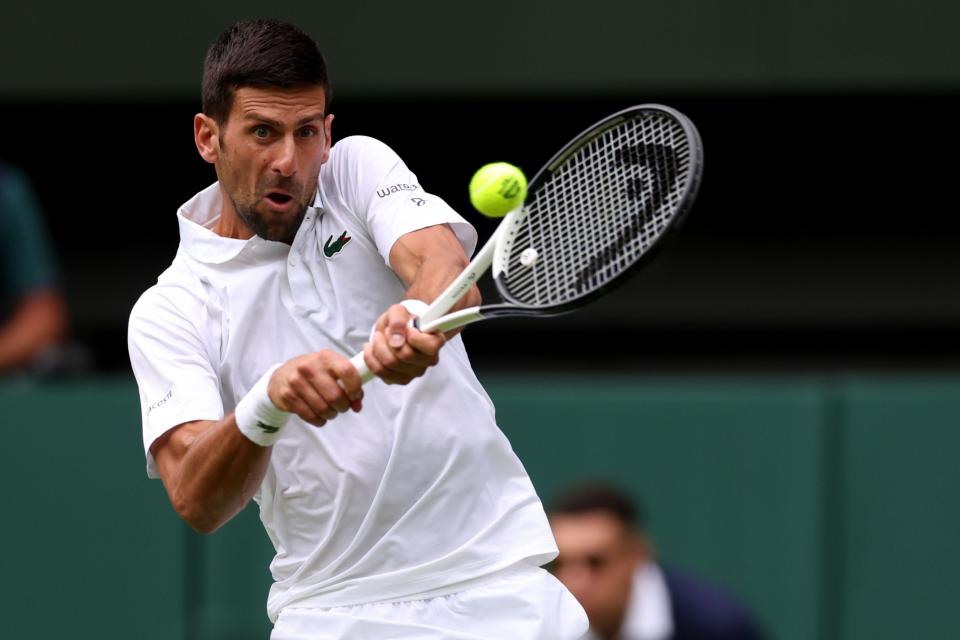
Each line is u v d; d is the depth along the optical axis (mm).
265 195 10789
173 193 30422
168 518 22672
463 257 10836
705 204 29875
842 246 29734
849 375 30125
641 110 10109
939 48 26922
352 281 11164
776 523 22422
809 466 22375
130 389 22844
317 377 9898
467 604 11016
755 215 29859
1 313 23672
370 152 11297
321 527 11188
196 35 27703
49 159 30344
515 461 11445
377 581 11031
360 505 11023
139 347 11141
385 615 11016
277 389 10000
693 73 27219
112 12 27812
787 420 22469
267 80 10602
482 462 11188
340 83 27594
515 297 10188
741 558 22438
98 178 30406
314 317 11094
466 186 29594
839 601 22625
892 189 29547
